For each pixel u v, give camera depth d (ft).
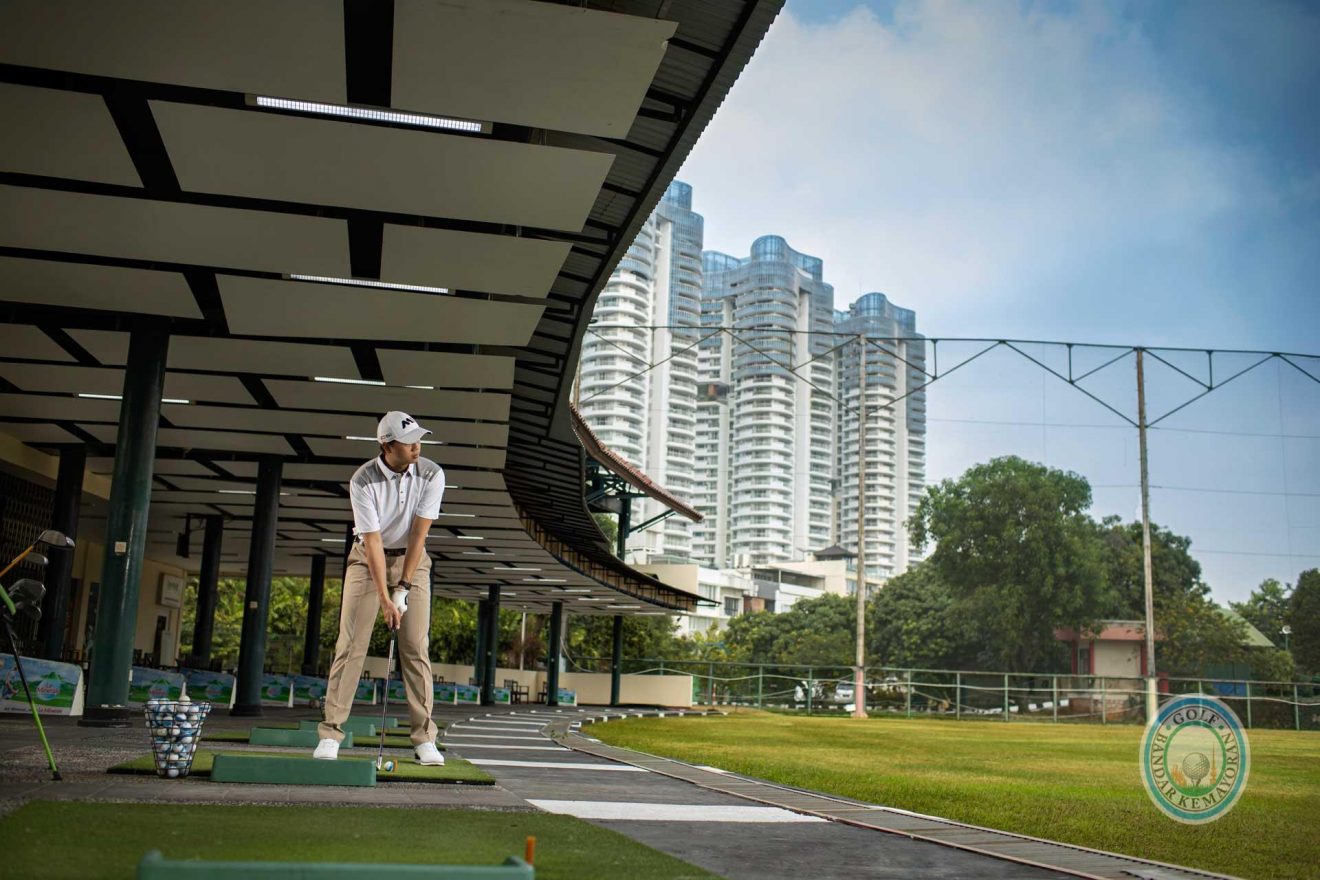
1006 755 51.85
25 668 41.73
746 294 403.34
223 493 71.31
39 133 25.81
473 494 69.10
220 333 40.16
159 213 30.01
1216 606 148.15
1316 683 125.80
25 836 10.50
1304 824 23.71
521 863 7.64
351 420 51.37
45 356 42.98
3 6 20.90
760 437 385.09
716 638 277.03
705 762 37.91
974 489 142.61
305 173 27.43
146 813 12.55
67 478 57.16
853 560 347.15
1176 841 20.02
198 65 22.80
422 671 20.63
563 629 150.00
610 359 366.43
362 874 7.28
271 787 16.31
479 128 25.54
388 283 34.78
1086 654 148.46
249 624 54.95
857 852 13.91
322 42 21.98
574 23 21.27
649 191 30.22
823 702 140.97
